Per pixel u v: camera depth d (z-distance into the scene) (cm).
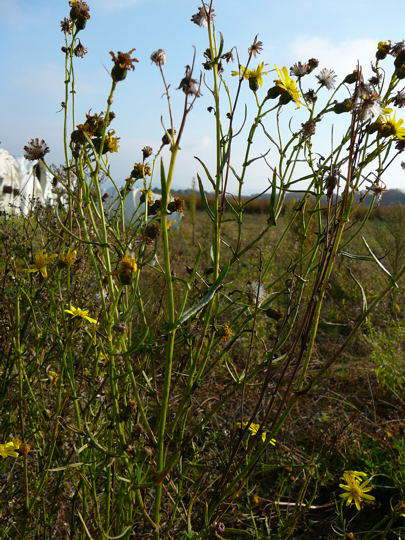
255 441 136
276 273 423
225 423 228
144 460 129
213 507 141
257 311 137
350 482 195
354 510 235
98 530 141
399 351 353
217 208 126
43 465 158
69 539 152
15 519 161
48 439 161
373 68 134
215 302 144
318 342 394
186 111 97
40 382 167
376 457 255
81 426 143
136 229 150
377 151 126
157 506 122
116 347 141
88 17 145
